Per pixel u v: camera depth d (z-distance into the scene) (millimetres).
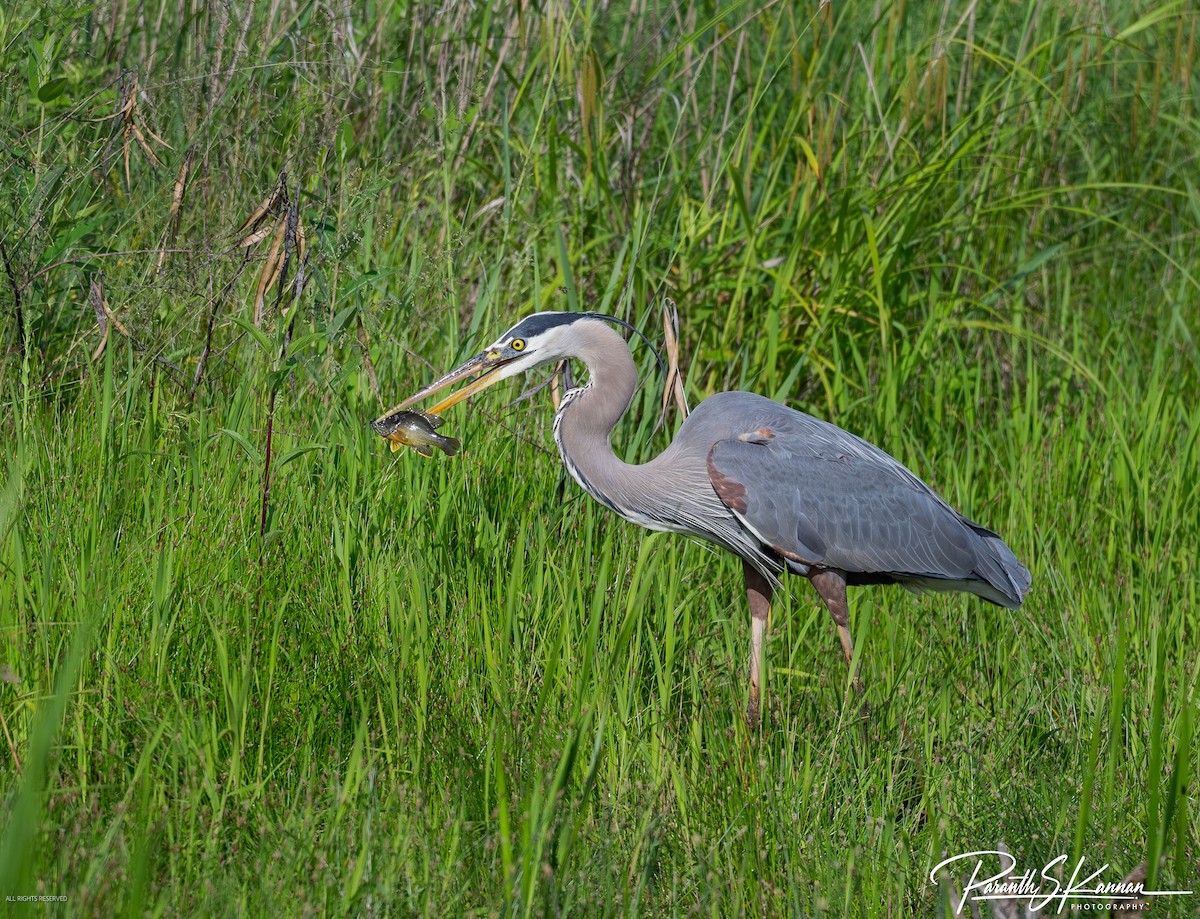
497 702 7191
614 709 7559
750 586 9109
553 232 12008
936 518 9234
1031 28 15578
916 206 12664
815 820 6859
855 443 9508
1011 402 13711
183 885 5566
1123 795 7234
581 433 8891
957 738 8086
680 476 9070
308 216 9477
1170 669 8734
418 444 8289
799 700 8875
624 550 8820
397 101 12320
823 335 12750
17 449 7945
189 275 9625
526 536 8945
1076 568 10406
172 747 6301
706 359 12133
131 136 10039
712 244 13172
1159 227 16906
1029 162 14664
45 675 6660
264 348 8969
